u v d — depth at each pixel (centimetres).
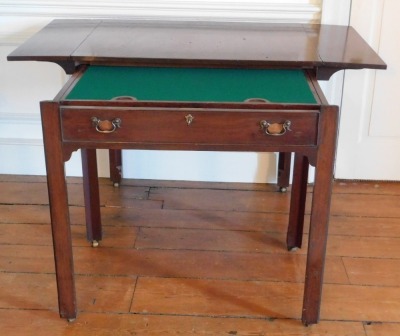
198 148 166
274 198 264
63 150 167
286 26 231
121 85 174
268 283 208
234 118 162
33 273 212
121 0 245
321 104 161
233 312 194
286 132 163
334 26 233
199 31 219
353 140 270
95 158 216
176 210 254
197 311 194
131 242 230
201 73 183
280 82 177
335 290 205
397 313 195
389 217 250
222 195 266
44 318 191
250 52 189
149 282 208
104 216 248
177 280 209
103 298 199
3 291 202
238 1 244
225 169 275
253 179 276
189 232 238
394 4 246
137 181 276
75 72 185
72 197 262
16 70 261
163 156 273
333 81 258
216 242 231
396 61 255
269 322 190
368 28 249
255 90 171
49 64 260
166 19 246
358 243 232
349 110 264
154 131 164
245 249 227
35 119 270
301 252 225
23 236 233
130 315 192
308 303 185
